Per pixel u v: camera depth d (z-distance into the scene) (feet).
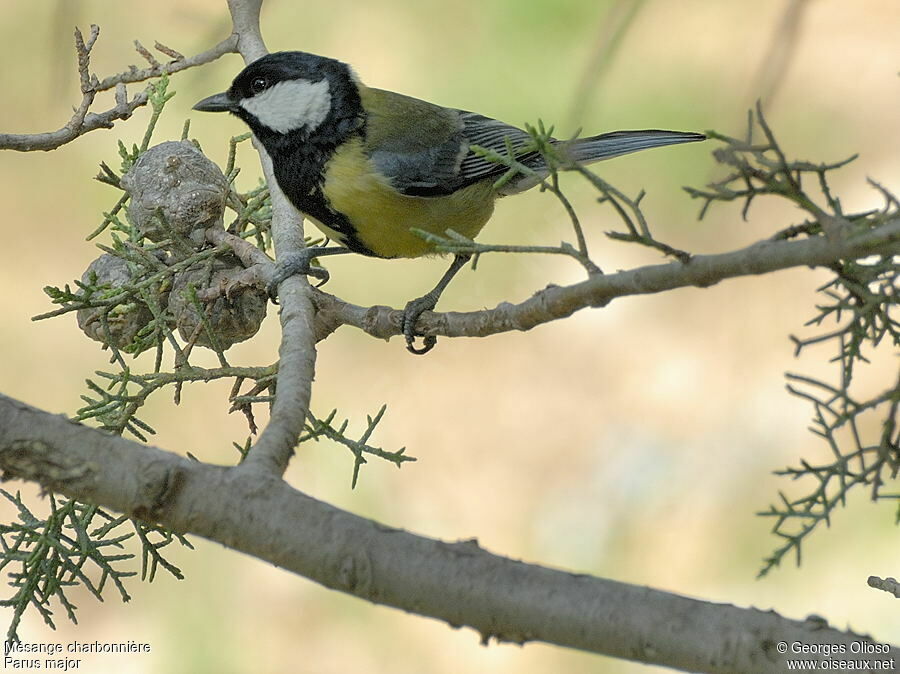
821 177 11.99
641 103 42.60
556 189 14.02
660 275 13.01
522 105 43.45
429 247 26.16
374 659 37.17
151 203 21.97
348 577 11.18
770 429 41.91
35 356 42.70
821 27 45.14
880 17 45.06
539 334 46.75
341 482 41.91
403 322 19.77
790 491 39.58
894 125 45.01
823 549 37.45
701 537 39.70
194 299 20.27
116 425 20.03
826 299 44.29
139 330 21.98
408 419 43.96
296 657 37.11
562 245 14.48
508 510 41.60
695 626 10.39
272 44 46.52
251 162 45.27
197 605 37.68
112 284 21.66
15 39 43.68
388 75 45.70
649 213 46.06
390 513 41.42
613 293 13.89
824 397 41.55
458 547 11.21
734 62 37.86
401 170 24.97
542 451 43.21
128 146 45.91
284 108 24.75
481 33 45.39
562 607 10.71
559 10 43.88
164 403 41.96
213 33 27.20
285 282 20.95
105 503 11.82
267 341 42.98
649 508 40.96
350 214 24.99
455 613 11.02
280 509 11.44
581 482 42.32
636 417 43.57
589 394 44.60
